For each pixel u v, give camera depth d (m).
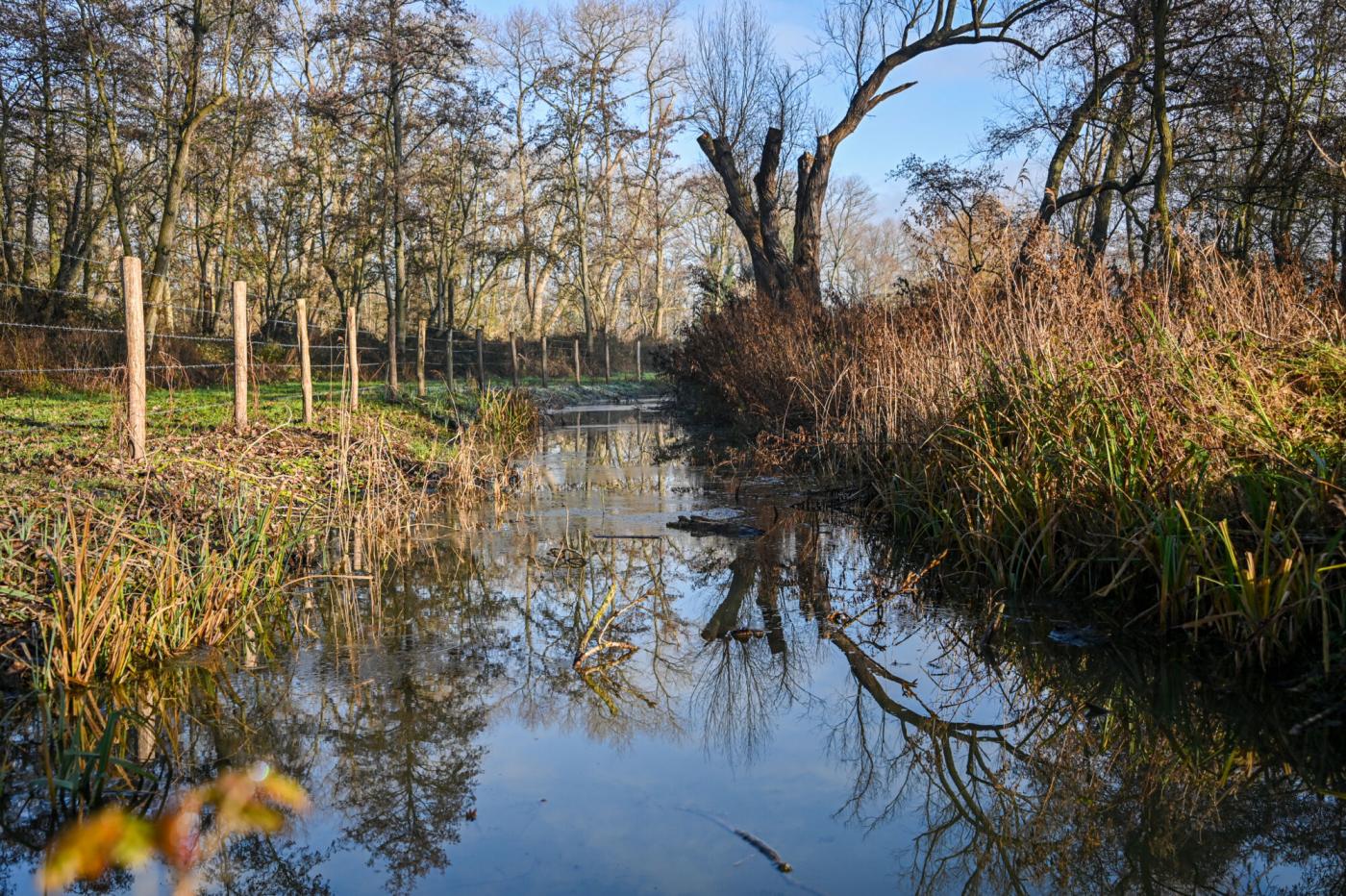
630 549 6.80
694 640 4.88
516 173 41.03
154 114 22.30
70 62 21.05
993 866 2.75
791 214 39.72
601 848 2.85
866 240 63.06
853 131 19.78
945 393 7.44
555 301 51.09
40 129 22.19
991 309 7.73
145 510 6.09
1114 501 5.07
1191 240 7.32
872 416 8.66
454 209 32.53
